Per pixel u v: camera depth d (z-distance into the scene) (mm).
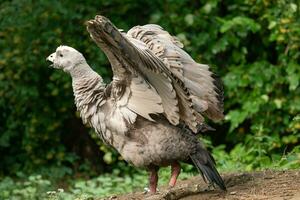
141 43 7980
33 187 12227
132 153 8258
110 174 14586
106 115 8297
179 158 8219
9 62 15203
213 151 12523
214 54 14898
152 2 15227
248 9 14711
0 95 15359
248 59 15383
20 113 15555
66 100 15547
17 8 15305
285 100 14086
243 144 13742
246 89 14453
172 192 8352
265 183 8641
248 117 13984
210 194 8312
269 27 13883
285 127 14031
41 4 15078
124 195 9344
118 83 8141
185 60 8570
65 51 8500
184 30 14898
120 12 15172
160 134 8133
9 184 13352
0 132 16266
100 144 14742
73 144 16281
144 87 8070
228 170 10906
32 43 15094
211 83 8609
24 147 15570
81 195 10203
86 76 8469
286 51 14086
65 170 14945
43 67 15391
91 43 14898
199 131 8484
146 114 8094
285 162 10516
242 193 8266
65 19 14922
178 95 8039
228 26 13977
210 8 14484
